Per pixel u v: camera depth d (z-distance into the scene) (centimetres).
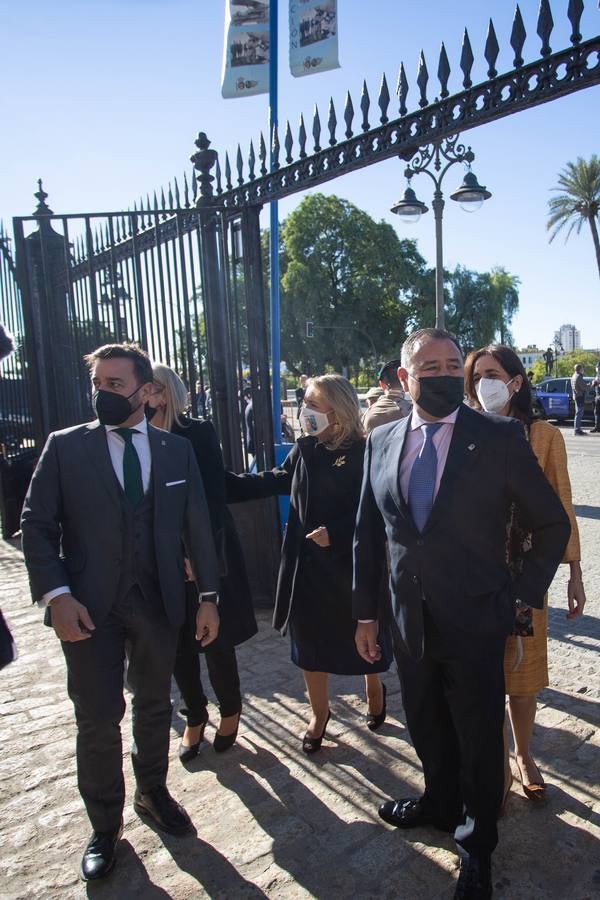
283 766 310
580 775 290
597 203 3494
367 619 258
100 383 247
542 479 220
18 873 246
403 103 379
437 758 250
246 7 528
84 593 241
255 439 517
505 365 272
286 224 4550
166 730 266
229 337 514
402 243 4766
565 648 430
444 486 219
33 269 691
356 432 313
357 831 262
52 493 245
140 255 541
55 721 360
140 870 245
